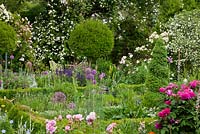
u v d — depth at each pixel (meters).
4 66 14.98
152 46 15.35
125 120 7.16
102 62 15.17
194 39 14.23
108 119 7.92
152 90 8.65
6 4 19.36
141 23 17.88
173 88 6.11
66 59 16.95
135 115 7.95
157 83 8.67
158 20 18.38
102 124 6.91
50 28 17.17
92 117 5.97
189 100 5.84
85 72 12.40
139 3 18.30
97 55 15.01
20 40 15.56
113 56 17.64
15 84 12.08
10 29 14.05
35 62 16.03
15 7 19.41
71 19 17.27
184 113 5.83
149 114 7.89
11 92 10.87
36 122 7.04
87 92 10.11
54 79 12.11
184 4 19.89
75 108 8.61
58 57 16.88
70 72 12.82
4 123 5.78
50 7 17.45
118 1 18.16
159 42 8.95
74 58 16.89
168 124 5.79
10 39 13.92
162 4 19.67
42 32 17.23
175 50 14.16
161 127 5.84
